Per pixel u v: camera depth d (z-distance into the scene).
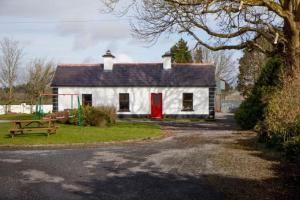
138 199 8.09
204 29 23.38
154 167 11.50
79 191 8.73
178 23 23.52
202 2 20.72
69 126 24.64
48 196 8.29
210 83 38.12
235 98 76.00
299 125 12.01
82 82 38.78
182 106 38.38
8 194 8.41
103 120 25.67
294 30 20.84
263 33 22.03
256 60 48.22
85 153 14.17
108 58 40.06
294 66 19.44
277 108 14.06
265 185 9.19
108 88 38.72
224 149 15.03
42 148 15.63
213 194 8.44
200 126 28.36
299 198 8.09
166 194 8.46
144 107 38.56
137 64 40.81
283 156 12.66
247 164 11.79
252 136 19.83
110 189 8.91
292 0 21.20
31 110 51.00
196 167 11.43
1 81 54.00
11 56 54.28
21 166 11.54
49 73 56.47
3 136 19.03
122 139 18.48
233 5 20.92
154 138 19.27
